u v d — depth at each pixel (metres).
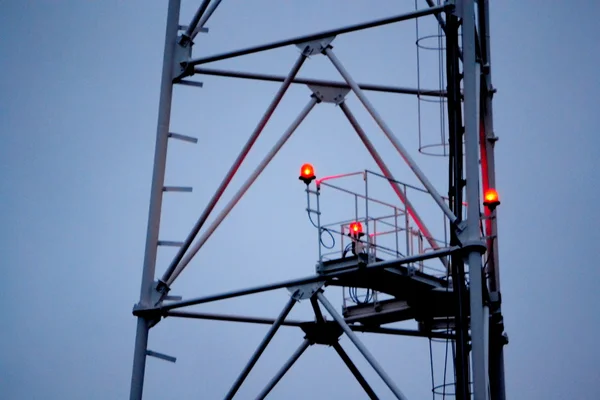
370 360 23.19
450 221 23.14
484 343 22.28
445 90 27.27
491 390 27.28
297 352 26.12
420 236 26.73
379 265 23.83
